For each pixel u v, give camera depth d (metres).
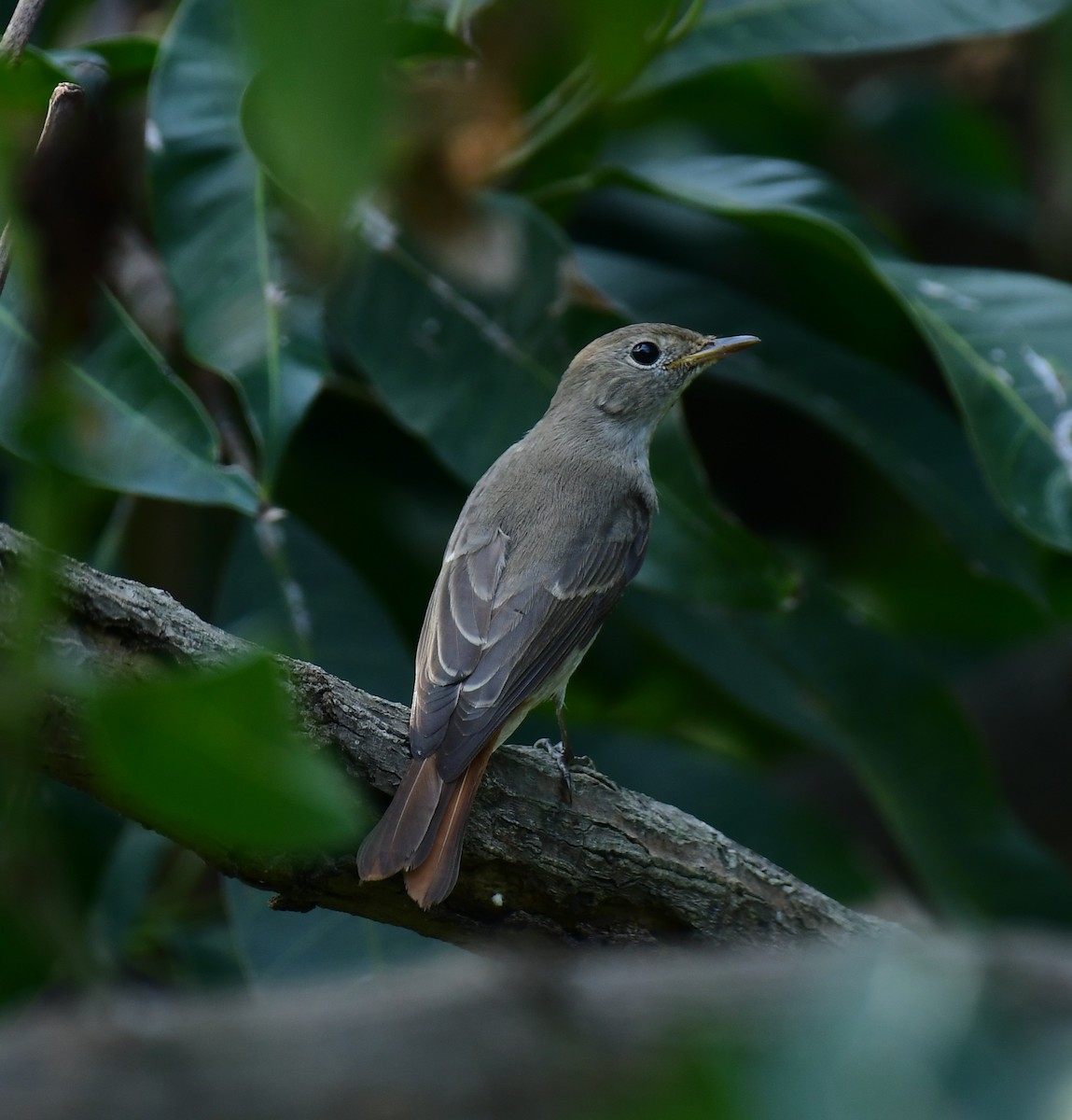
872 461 11.27
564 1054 2.21
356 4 1.90
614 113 11.39
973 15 11.13
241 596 10.27
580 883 7.29
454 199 8.23
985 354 9.92
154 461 7.66
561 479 9.47
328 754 7.00
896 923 7.64
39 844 3.01
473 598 8.54
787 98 13.39
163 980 11.48
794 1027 2.09
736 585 9.80
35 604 2.52
